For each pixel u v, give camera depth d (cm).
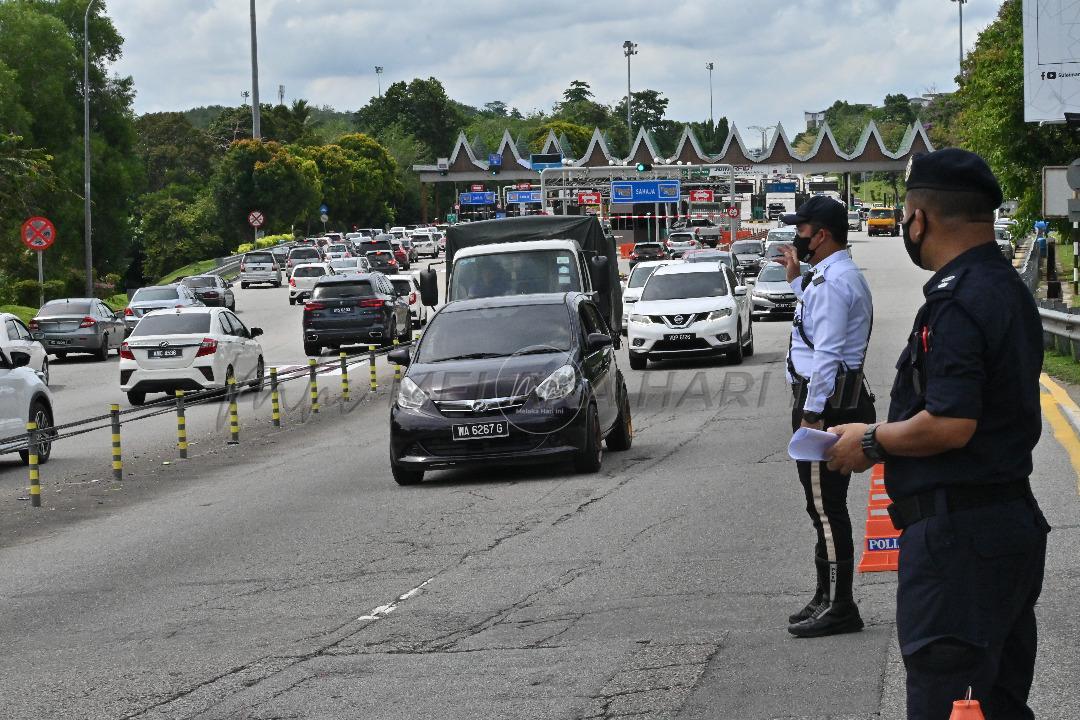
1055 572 928
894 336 3494
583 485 1466
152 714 725
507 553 1120
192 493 1638
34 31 8581
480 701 712
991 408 421
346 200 15125
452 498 1437
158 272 11594
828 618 793
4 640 930
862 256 9206
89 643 904
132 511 1530
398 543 1198
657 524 1203
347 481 1634
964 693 421
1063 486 1252
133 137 9250
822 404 747
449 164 14400
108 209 9062
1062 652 747
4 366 1986
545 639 833
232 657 838
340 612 946
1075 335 2373
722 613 866
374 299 3928
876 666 725
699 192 9344
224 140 18262
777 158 13275
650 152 13700
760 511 1234
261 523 1359
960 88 5297
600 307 2314
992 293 418
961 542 421
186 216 12219
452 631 870
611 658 778
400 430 1528
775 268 4578
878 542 927
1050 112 3053
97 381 3500
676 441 1808
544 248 2286
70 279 7662
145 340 2800
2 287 6031
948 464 424
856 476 1377
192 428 2412
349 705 720
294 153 14738
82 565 1204
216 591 1048
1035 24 3058
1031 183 4384
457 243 2533
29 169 6594
